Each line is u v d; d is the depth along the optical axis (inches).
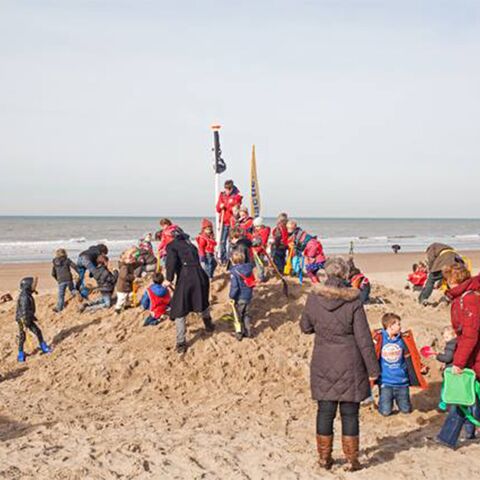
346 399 198.8
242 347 343.6
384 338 278.1
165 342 354.3
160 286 379.9
